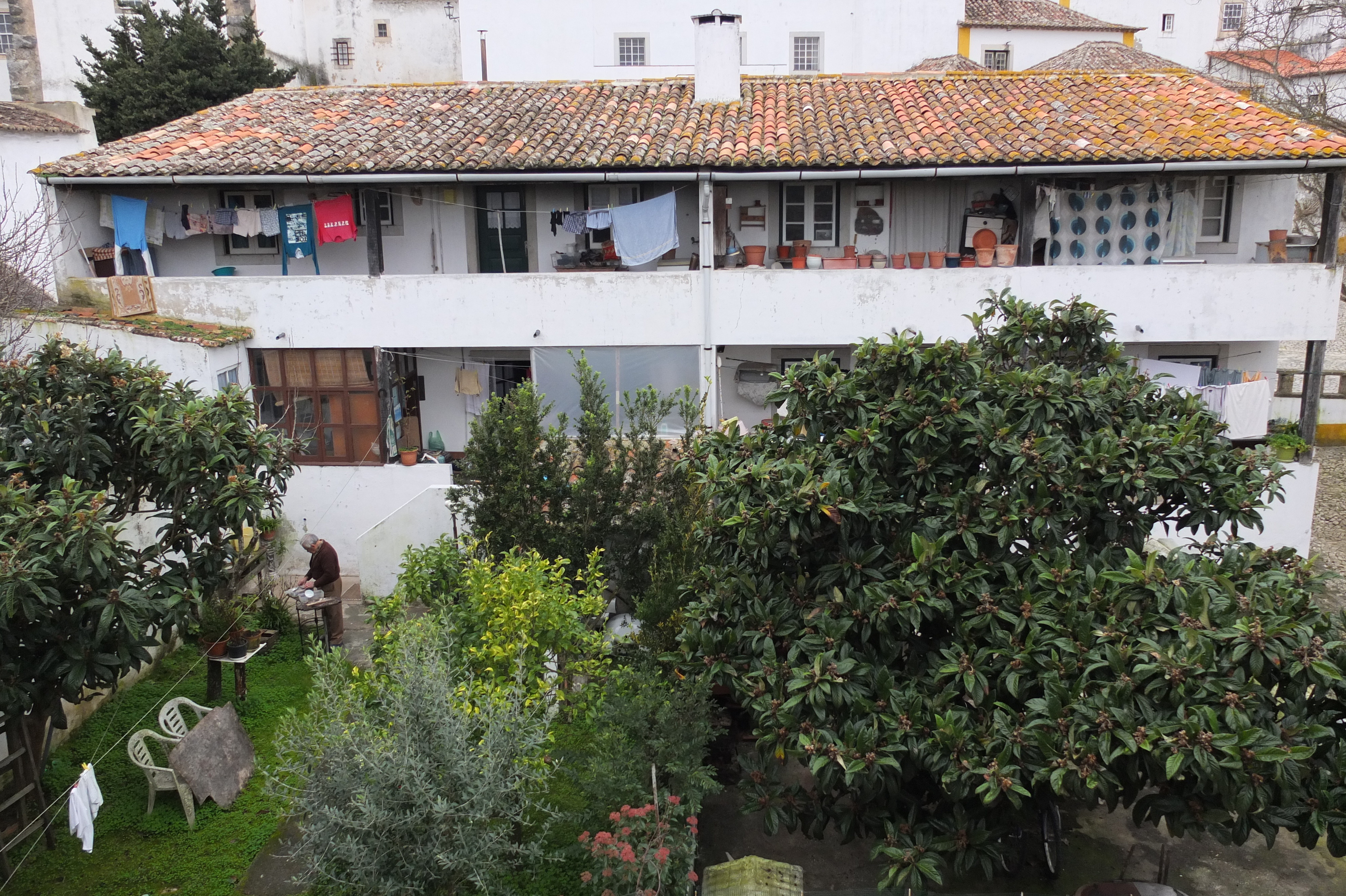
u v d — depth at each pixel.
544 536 11.42
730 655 8.03
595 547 11.53
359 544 14.25
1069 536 8.02
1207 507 7.67
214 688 11.23
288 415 15.97
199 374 14.41
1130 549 7.64
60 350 9.26
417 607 11.02
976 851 7.25
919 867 6.99
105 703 11.06
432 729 6.67
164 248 17.34
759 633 7.71
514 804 7.08
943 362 7.80
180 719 10.06
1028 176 14.85
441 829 6.43
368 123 16.66
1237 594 6.59
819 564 8.02
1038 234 15.84
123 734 10.55
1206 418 8.50
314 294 15.53
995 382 8.07
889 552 7.76
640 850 6.92
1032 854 8.95
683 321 15.40
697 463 8.54
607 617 11.86
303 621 13.21
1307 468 15.07
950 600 7.32
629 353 15.64
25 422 8.54
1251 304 14.81
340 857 6.54
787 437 8.37
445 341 15.63
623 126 16.31
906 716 6.95
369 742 6.59
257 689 11.55
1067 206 15.77
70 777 9.73
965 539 7.23
